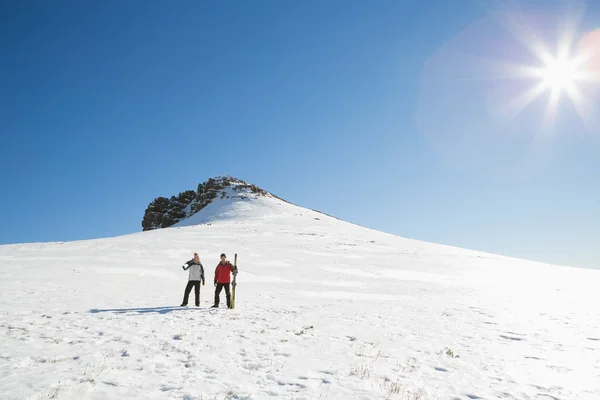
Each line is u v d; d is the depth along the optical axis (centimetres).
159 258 3594
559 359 898
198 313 1267
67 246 4194
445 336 1109
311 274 3200
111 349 764
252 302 1722
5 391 507
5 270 2375
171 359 715
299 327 1120
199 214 12569
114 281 2291
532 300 2223
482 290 2697
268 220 9369
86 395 511
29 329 917
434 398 594
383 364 770
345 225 9638
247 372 664
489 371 771
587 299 2350
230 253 4172
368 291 2430
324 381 638
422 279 3253
